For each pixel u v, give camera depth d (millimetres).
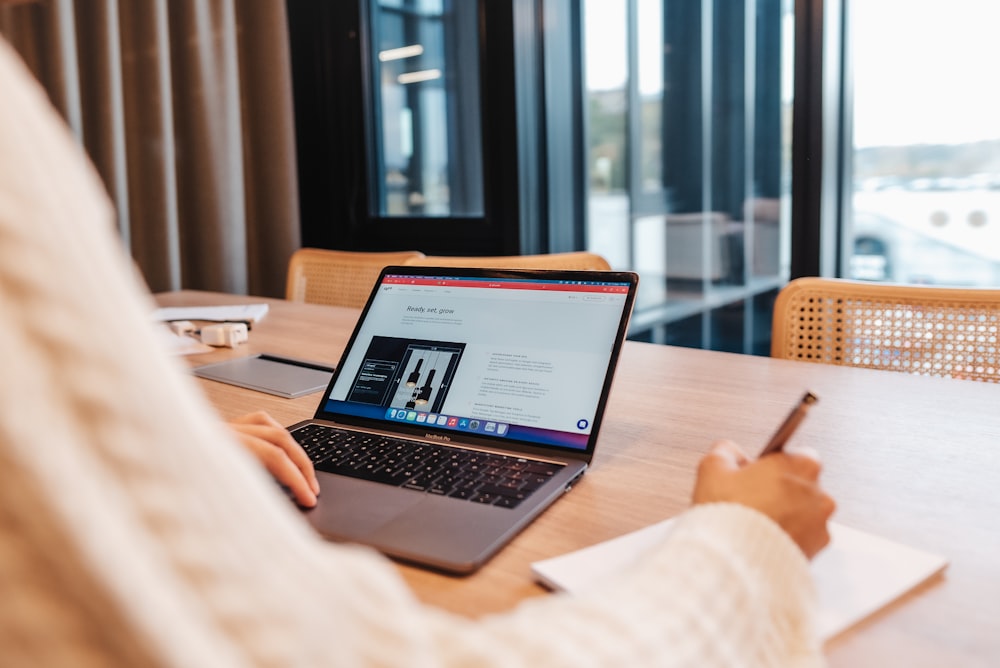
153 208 2795
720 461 536
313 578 255
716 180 2822
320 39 3369
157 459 215
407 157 3361
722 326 2920
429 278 989
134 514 208
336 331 1621
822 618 517
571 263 1685
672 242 2973
